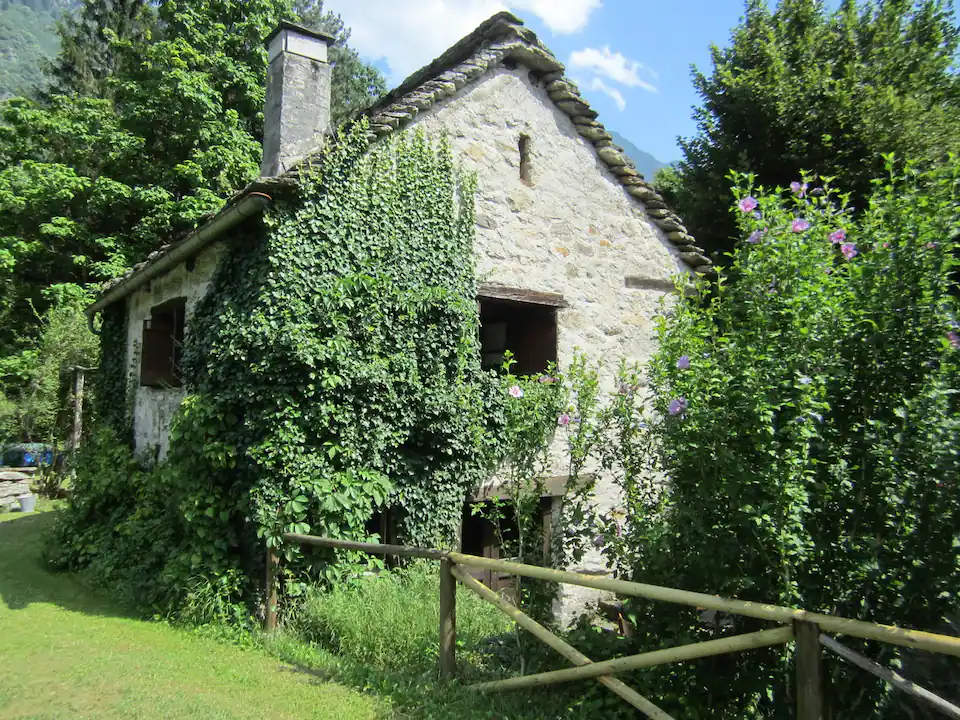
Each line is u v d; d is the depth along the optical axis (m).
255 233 6.36
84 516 8.45
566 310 8.19
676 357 3.89
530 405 4.52
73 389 14.81
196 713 3.85
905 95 13.02
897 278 3.26
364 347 6.44
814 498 3.31
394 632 4.85
